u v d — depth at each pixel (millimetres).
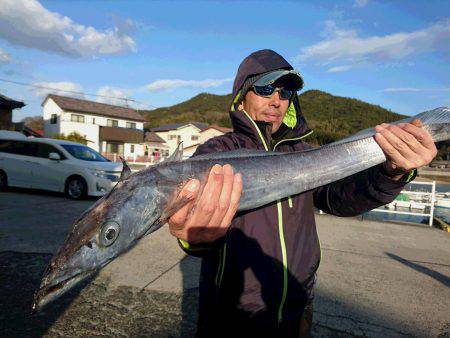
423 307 3738
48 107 39688
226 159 2002
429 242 6848
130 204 1728
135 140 41969
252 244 1856
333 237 6855
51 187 10633
